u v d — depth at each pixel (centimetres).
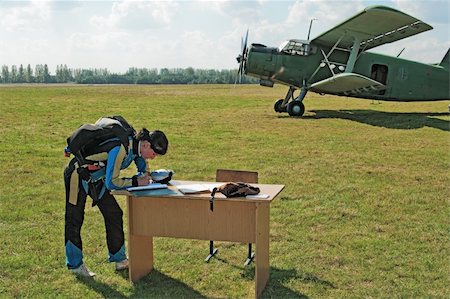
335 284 423
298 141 1198
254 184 451
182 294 408
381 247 507
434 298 396
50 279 434
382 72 1867
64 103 2391
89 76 11900
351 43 1808
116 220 446
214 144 1148
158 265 468
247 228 408
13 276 439
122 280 434
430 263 465
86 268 444
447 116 1791
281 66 1806
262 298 398
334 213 621
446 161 955
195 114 1847
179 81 10794
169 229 425
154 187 417
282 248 505
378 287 416
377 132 1358
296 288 416
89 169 417
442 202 673
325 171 862
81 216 436
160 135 415
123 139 405
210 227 417
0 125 1512
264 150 1075
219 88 4434
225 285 425
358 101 2659
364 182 784
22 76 12512
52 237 538
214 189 402
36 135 1320
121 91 3672
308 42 1792
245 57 1844
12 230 561
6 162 952
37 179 815
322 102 2581
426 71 1889
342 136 1280
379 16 1525
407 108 2169
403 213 624
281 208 642
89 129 407
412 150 1077
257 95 3167
